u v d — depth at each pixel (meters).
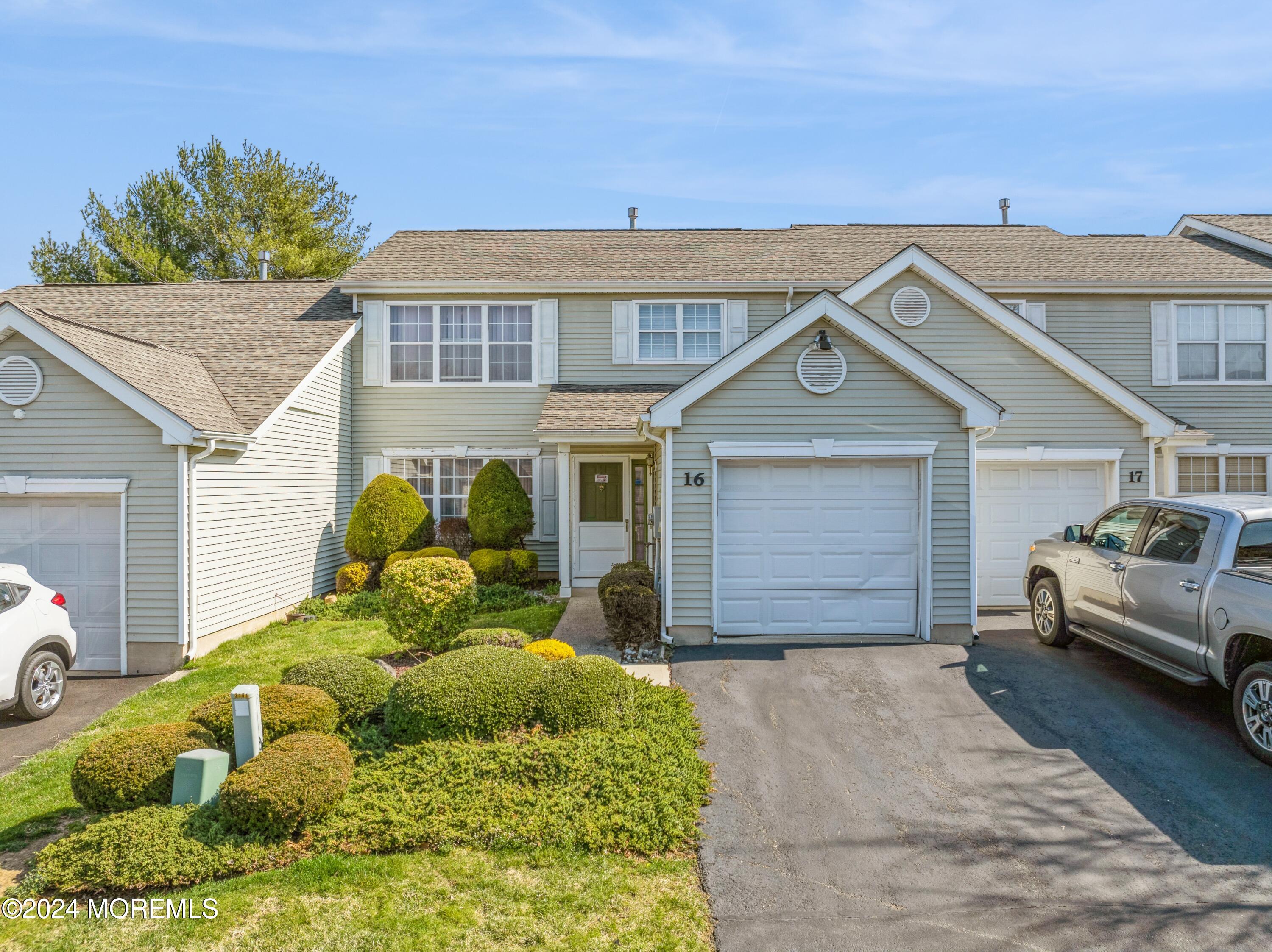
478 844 4.73
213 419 10.02
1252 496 7.13
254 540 10.88
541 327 14.66
